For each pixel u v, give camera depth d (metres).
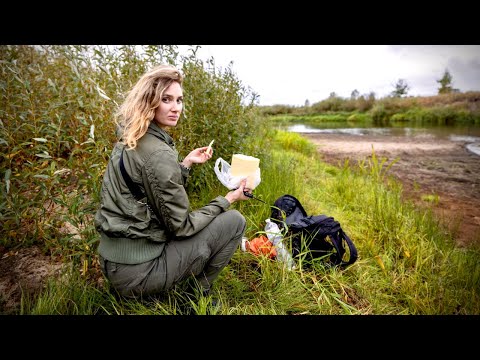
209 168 2.97
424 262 2.49
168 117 1.53
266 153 4.15
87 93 2.16
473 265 2.54
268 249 2.33
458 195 4.93
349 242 2.35
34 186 2.35
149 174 1.38
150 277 1.51
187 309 1.77
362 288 2.19
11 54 2.44
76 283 1.84
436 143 11.70
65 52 2.27
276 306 1.97
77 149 2.01
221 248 1.72
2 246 2.26
